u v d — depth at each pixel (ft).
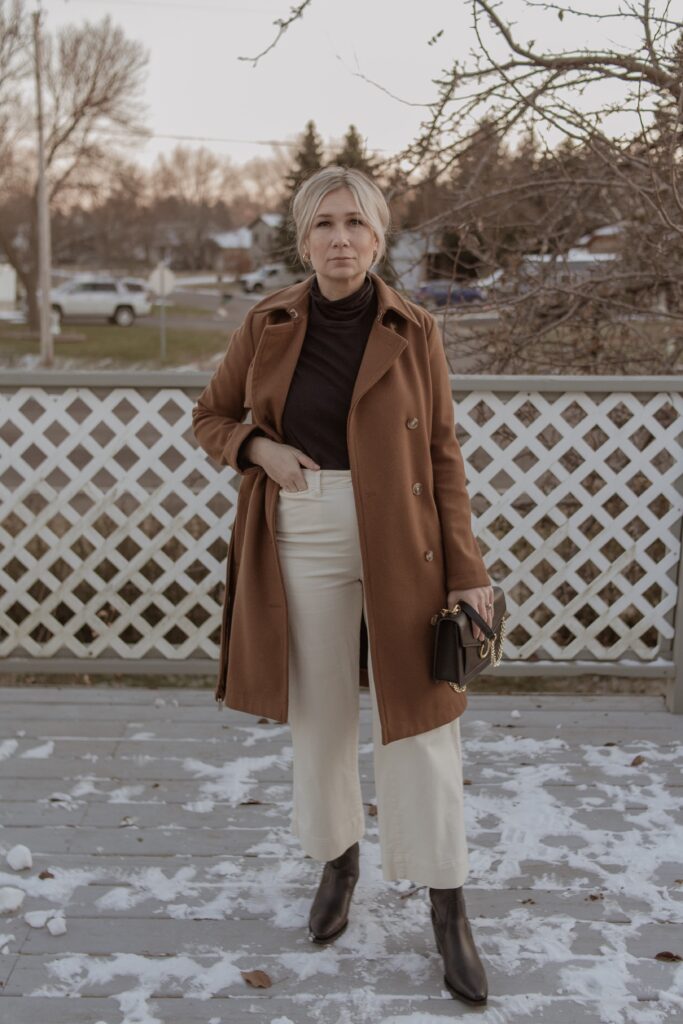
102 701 11.67
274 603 6.77
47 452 11.43
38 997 6.72
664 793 9.53
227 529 11.60
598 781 9.77
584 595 11.59
